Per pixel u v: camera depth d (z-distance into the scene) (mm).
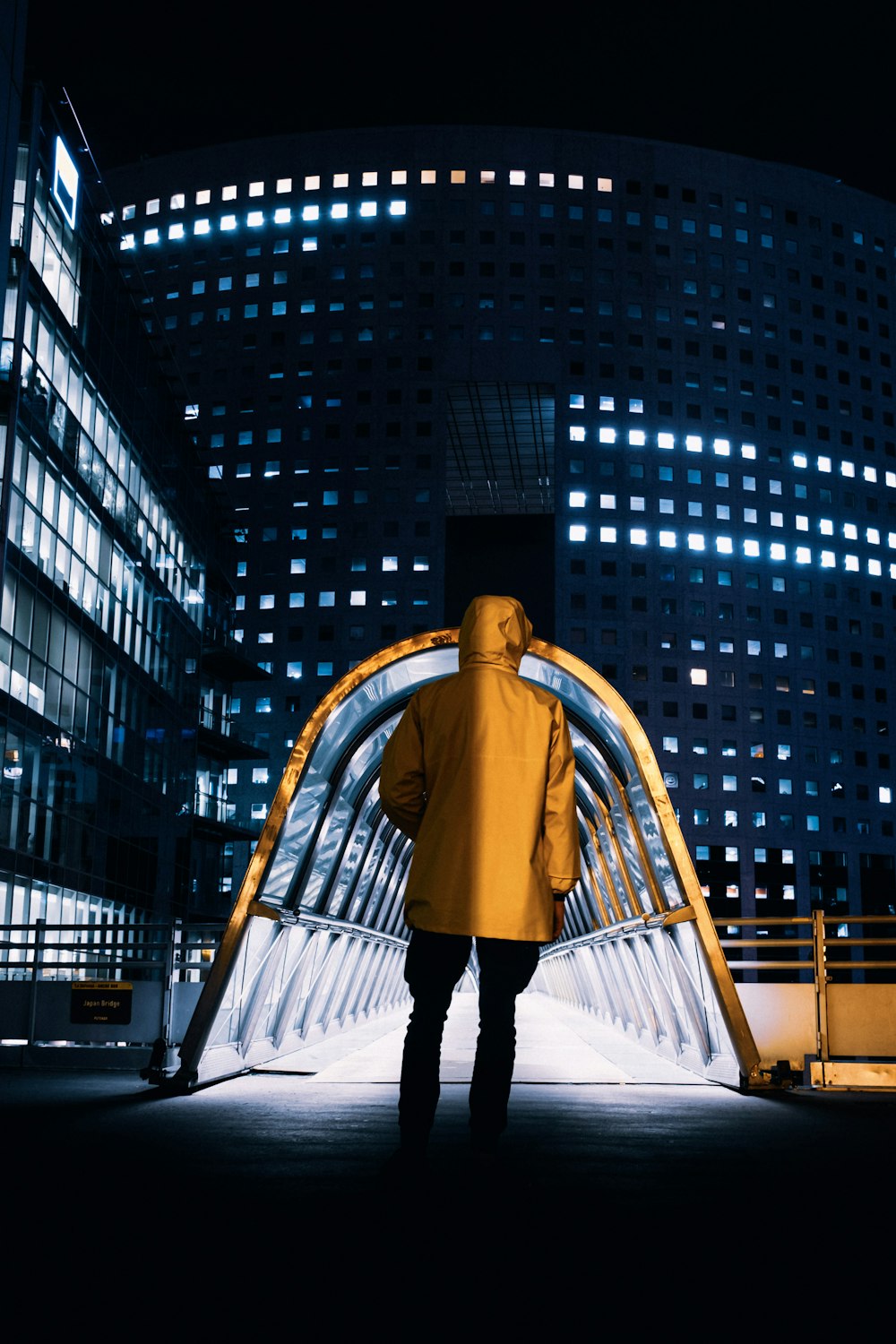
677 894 8414
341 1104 6938
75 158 34781
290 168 96250
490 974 4078
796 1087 8562
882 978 87500
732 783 88250
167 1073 8008
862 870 89750
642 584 89688
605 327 93062
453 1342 2266
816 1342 2289
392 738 4375
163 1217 3402
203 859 57969
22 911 31219
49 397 32594
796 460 95250
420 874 4086
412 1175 3752
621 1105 7316
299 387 92375
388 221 94188
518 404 94062
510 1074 4098
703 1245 3123
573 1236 3193
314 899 10094
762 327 96500
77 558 35406
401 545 89312
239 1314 2434
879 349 99875
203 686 58344
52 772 33219
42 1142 5117
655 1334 2332
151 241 97250
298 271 94312
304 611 89000
